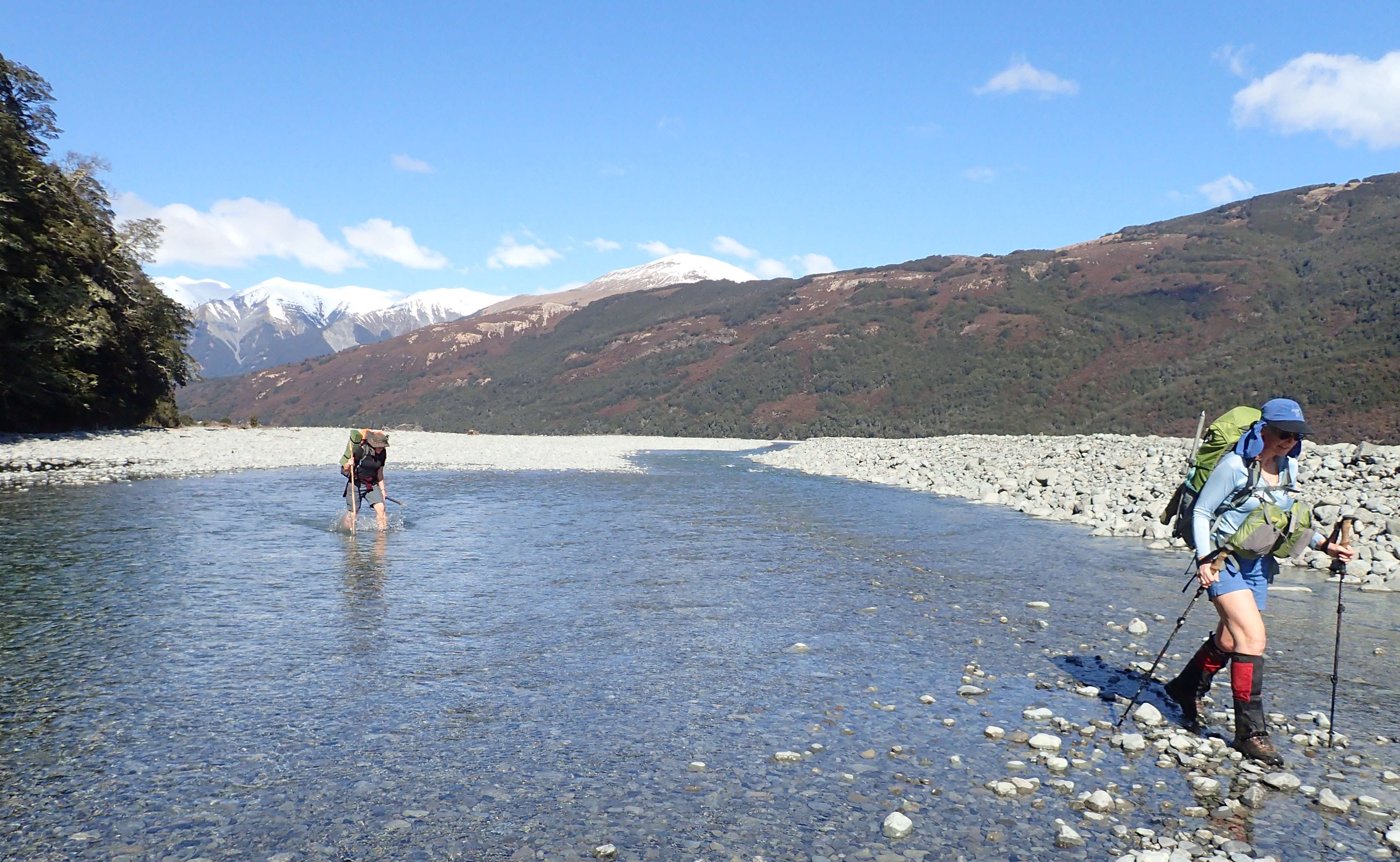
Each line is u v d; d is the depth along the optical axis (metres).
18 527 12.30
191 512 14.24
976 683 5.97
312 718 5.08
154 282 46.72
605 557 10.84
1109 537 13.23
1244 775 4.51
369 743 4.73
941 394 125.69
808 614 7.91
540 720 5.13
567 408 179.25
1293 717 5.38
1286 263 133.38
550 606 8.07
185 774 4.30
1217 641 5.12
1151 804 4.16
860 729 5.07
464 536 12.49
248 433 42.31
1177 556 11.48
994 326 143.25
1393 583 9.31
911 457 28.80
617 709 5.33
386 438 13.09
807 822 3.90
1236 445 5.05
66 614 7.44
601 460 32.91
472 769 4.40
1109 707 5.53
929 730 5.07
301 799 4.04
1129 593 9.08
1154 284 139.50
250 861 3.47
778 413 138.62
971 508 17.20
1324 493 14.27
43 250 34.69
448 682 5.79
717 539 12.57
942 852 3.64
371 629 7.13
